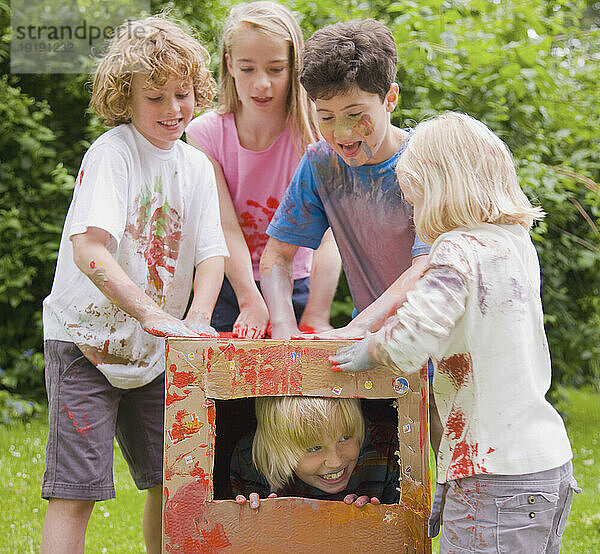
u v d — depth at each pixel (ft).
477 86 16.79
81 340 7.84
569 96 18.90
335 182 8.28
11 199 18.84
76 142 19.49
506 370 6.26
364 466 7.34
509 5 17.47
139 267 8.00
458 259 6.21
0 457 14.66
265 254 8.81
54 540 7.69
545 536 6.24
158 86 7.64
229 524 6.61
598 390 23.49
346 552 6.63
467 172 6.46
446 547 6.39
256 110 9.05
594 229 18.17
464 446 6.28
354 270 8.57
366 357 6.28
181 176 8.23
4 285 18.39
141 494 12.69
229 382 6.53
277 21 8.82
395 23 15.80
